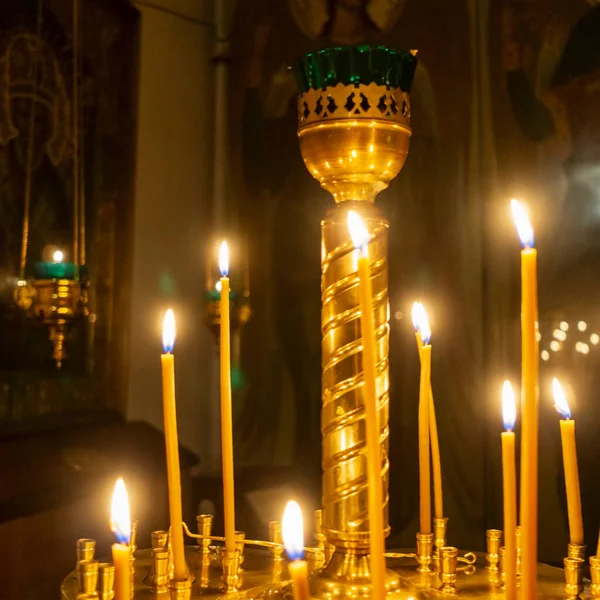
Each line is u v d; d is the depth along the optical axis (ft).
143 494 5.23
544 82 5.41
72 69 5.50
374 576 1.87
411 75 2.84
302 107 2.81
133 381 5.92
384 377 2.74
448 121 5.72
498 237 5.50
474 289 5.58
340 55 2.66
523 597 2.00
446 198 5.70
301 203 6.21
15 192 5.02
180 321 6.38
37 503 4.34
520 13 5.50
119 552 2.04
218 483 6.12
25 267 5.06
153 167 6.19
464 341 5.58
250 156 6.46
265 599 2.66
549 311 5.30
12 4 5.04
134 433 5.63
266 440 6.22
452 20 5.74
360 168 2.73
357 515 2.64
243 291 6.28
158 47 6.28
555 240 5.31
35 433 4.87
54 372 5.21
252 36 6.51
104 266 5.72
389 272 5.81
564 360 5.21
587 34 5.27
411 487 5.63
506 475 2.29
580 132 5.26
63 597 2.56
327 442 2.71
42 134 5.24
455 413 5.57
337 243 2.72
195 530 6.00
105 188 5.77
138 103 6.08
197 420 6.46
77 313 4.81
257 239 6.37
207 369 6.57
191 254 6.51
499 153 5.54
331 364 2.72
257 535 6.01
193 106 6.58
